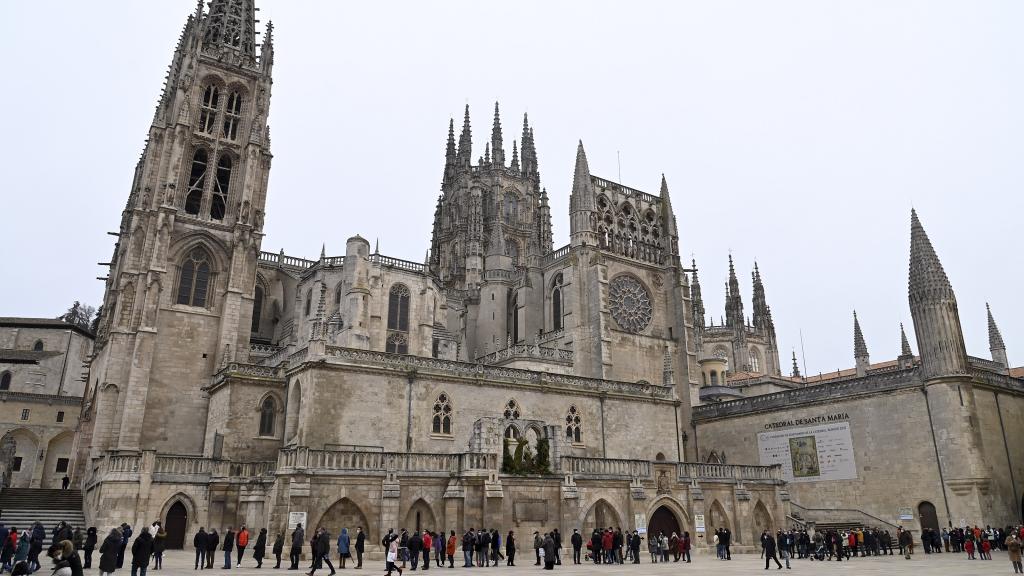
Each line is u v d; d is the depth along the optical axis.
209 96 76.62
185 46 80.69
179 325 66.12
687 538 44.78
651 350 82.88
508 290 94.69
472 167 132.38
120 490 45.16
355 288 70.75
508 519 44.94
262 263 82.88
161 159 70.56
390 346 78.12
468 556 38.03
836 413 62.88
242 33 80.75
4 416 85.75
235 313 68.12
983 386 57.12
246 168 74.00
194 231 69.44
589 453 61.75
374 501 42.06
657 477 52.19
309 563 37.59
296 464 40.41
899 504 57.06
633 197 90.69
